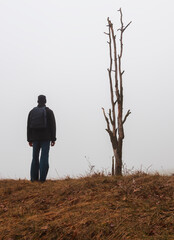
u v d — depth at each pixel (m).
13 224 4.20
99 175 6.16
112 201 4.58
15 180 6.87
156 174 5.74
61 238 3.74
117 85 6.74
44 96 7.15
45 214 4.46
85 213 4.22
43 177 6.64
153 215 4.04
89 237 3.71
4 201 5.37
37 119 6.76
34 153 6.91
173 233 3.63
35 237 3.80
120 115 6.65
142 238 3.57
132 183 5.16
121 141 6.59
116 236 3.67
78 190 5.22
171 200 4.49
